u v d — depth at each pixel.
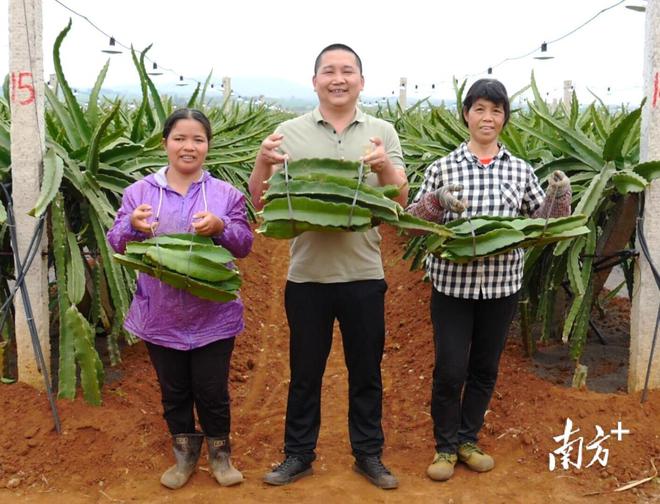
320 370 2.91
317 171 2.59
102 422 3.12
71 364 3.23
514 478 2.95
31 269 3.23
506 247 2.60
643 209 3.44
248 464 3.14
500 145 2.91
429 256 2.96
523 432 3.19
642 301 3.37
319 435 3.46
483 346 2.94
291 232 2.52
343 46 2.73
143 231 2.55
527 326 3.97
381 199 2.49
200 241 2.59
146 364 4.00
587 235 3.62
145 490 2.82
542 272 3.97
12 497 2.73
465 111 2.83
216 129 6.12
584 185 3.84
